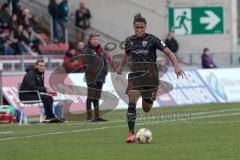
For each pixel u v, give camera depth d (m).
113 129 40.56
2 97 56.03
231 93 67.56
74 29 82.38
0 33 72.75
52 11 79.75
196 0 84.19
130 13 84.31
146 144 32.56
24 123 48.41
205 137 35.06
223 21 84.81
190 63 75.75
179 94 63.25
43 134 38.53
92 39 48.97
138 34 33.69
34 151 30.81
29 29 75.06
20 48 72.62
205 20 84.44
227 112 52.84
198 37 84.38
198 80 65.50
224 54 77.50
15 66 66.69
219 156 28.14
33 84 48.97
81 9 82.25
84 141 34.50
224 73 67.81
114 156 28.69
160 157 28.11
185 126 41.22
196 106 60.06
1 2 80.44
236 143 32.28
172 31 83.06
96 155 29.12
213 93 66.19
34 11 84.00
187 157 27.95
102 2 84.75
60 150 31.03
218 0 84.44
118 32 84.69
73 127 42.66
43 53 75.19
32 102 49.06
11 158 28.67
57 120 48.66
